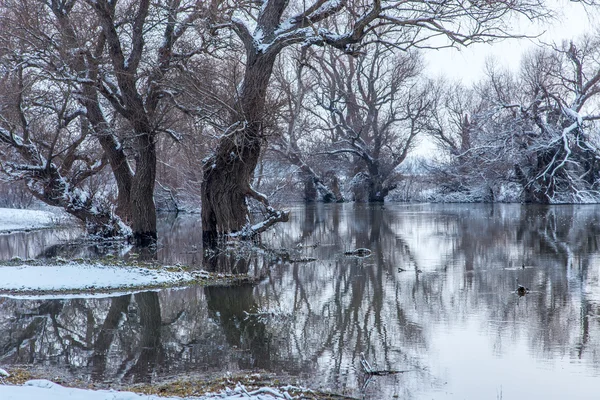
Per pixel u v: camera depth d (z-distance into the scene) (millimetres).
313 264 19672
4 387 7066
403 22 21219
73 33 22375
